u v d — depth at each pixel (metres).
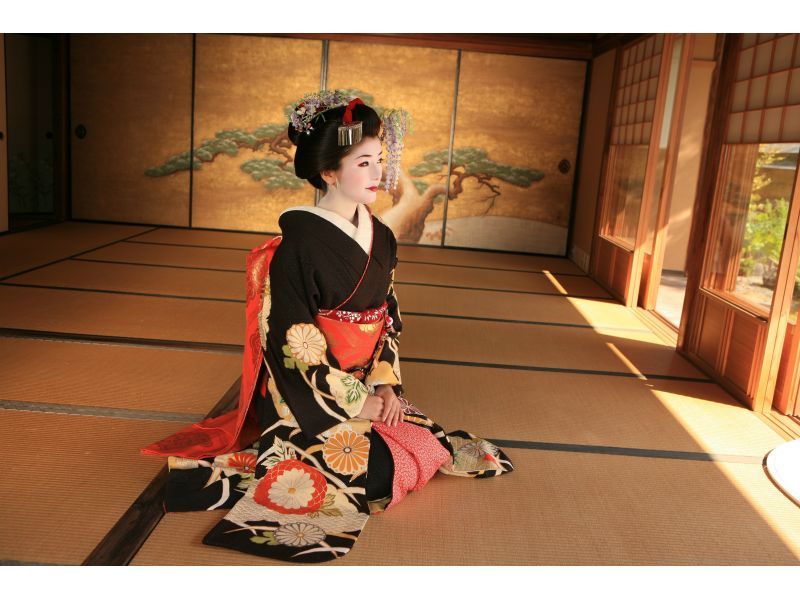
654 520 1.92
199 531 1.71
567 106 6.78
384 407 1.90
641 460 2.30
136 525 1.72
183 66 6.82
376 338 1.94
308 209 1.78
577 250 6.66
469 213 7.02
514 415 2.64
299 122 1.73
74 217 7.18
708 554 1.76
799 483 2.16
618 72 5.66
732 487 2.15
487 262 6.42
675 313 4.79
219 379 2.81
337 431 1.85
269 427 1.87
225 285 4.61
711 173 3.45
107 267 4.96
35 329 3.37
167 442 2.04
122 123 6.97
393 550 1.69
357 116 1.72
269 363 1.82
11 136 7.28
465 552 1.70
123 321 3.61
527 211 6.99
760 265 2.97
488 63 6.71
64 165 7.02
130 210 7.15
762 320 2.82
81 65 6.87
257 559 1.61
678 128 4.52
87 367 2.86
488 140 6.86
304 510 1.79
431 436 2.02
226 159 7.00
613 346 3.75
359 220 1.82
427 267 5.93
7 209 6.17
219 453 1.98
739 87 3.29
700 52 5.88
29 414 2.35
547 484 2.09
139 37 6.77
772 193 2.93
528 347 3.62
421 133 6.86
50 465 2.00
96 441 2.18
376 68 6.75
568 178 6.92
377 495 1.87
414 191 6.98
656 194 6.41
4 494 1.82
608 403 2.85
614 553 1.74
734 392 3.03
